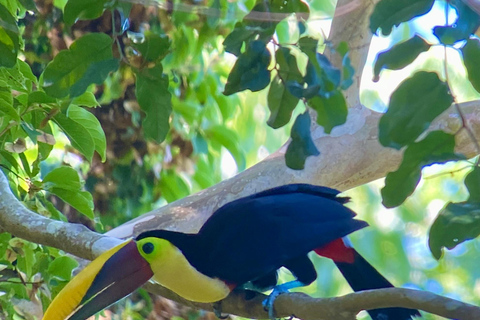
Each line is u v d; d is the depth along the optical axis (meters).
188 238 6.74
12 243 7.10
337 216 6.96
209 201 8.57
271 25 6.01
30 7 6.53
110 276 6.43
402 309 6.91
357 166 8.70
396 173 5.19
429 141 5.05
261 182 8.59
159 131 6.48
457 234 5.21
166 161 11.76
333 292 15.80
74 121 7.15
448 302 4.87
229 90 5.99
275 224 6.81
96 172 11.48
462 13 4.99
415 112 4.87
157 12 9.95
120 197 11.55
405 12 5.18
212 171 12.14
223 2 8.74
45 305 7.02
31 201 7.37
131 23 9.88
